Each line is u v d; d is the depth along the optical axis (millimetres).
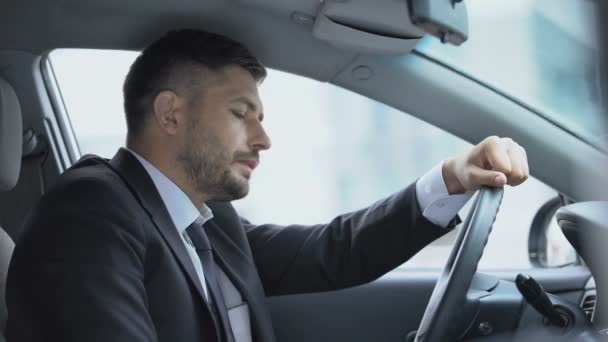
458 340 1045
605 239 696
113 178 1260
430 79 1649
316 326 1858
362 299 1857
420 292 1854
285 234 1687
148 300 1188
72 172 1262
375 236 1527
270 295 1689
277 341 1856
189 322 1219
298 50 1603
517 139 1681
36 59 1688
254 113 1426
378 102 1732
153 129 1375
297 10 1463
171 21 1520
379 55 1606
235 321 1419
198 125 1362
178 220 1346
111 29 1549
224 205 1602
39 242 1117
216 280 1359
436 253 1979
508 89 1682
